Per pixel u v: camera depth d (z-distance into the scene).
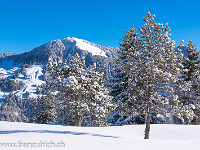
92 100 25.16
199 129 19.55
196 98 29.84
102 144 9.16
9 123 18.83
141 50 15.86
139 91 15.56
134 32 20.34
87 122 34.38
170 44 15.34
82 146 8.41
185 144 10.13
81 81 25.02
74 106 24.17
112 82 29.95
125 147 8.80
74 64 25.09
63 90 24.58
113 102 29.20
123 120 29.45
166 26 15.95
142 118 28.55
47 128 15.90
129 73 15.51
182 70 17.56
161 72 14.53
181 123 29.64
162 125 21.80
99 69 28.23
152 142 10.50
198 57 31.34
